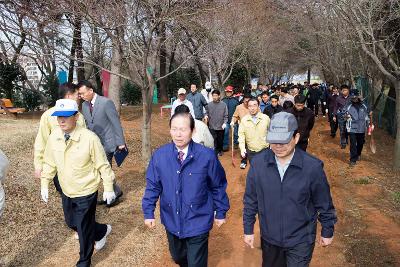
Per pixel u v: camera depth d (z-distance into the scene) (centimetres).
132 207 656
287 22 2150
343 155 1138
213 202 376
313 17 1664
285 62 3712
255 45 2120
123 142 633
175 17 718
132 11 725
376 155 1158
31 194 643
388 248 511
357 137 975
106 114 623
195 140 520
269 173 320
